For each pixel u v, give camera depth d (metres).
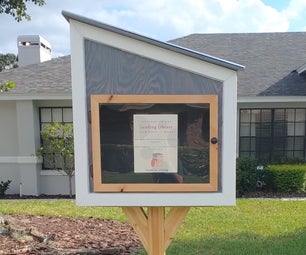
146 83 2.36
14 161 9.40
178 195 2.39
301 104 9.62
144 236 2.61
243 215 5.98
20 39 12.11
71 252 4.02
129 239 4.71
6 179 9.48
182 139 2.37
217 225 5.37
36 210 6.48
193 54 2.31
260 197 8.27
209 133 2.36
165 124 2.37
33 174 9.24
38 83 9.44
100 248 4.27
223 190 2.38
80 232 4.98
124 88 2.37
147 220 2.61
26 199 8.70
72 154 8.68
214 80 2.35
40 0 7.46
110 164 2.39
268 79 9.85
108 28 2.31
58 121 9.38
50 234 4.65
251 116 9.77
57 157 9.41
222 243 4.50
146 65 2.35
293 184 8.82
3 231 4.42
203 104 2.35
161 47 2.32
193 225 5.38
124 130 2.38
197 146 2.37
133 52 2.34
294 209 6.50
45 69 10.37
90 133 2.39
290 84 9.62
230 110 2.35
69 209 6.62
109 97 2.36
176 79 2.35
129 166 2.38
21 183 9.27
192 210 6.30
